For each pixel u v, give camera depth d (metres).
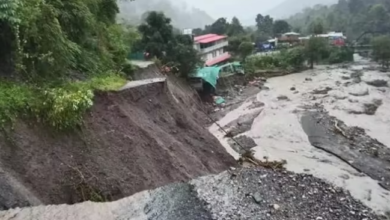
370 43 81.56
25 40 16.41
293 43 87.25
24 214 12.62
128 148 18.28
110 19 29.88
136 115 21.27
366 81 56.47
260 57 71.50
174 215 15.55
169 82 38.78
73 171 15.16
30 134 14.57
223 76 55.88
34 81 16.78
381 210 19.78
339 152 28.95
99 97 19.50
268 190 19.58
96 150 16.81
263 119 37.84
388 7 106.06
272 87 55.62
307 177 22.72
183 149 22.00
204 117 38.94
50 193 13.98
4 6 14.88
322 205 18.77
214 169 22.31
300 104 44.12
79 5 21.72
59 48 18.02
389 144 30.92
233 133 33.44
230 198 18.05
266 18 114.81
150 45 44.69
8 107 14.23
